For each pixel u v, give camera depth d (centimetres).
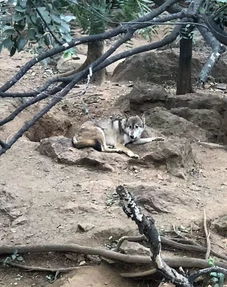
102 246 506
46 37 344
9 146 359
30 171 675
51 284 474
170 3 345
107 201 593
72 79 356
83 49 1337
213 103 916
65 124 918
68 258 500
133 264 473
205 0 360
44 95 349
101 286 462
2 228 549
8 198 601
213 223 540
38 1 329
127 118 761
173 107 939
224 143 856
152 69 1175
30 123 359
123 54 360
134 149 757
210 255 488
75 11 389
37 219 559
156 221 543
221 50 455
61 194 611
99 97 1030
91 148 728
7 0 329
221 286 396
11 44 339
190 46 989
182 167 689
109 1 407
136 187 608
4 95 336
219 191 635
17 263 500
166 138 772
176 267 464
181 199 591
